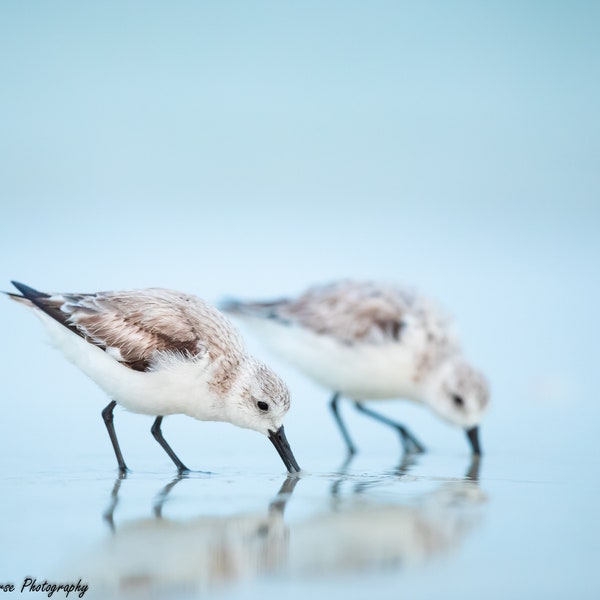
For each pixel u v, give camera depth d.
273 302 16.23
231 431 14.08
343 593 7.21
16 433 13.36
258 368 11.87
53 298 11.99
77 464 11.87
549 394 16.39
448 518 9.23
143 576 7.61
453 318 16.00
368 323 15.38
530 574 7.60
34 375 16.39
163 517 9.25
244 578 7.53
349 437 14.45
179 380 11.60
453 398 14.79
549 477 11.49
